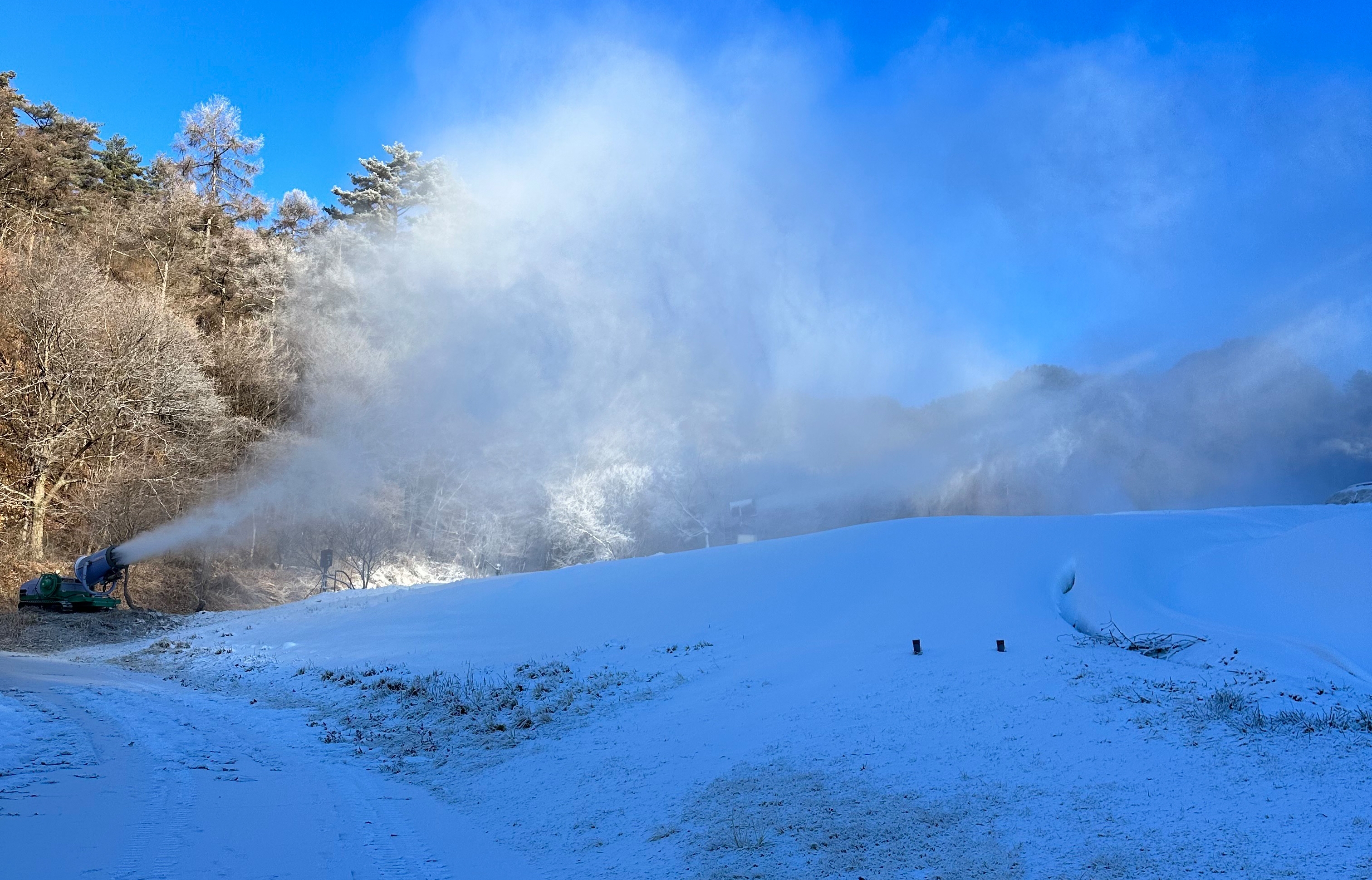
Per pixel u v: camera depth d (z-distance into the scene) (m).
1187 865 5.51
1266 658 10.94
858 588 18.98
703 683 13.65
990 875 5.82
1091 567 17.03
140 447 42.06
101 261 52.22
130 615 28.61
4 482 38.06
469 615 23.92
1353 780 6.35
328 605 29.81
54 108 67.69
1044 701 9.51
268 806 7.99
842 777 8.16
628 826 7.76
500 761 10.78
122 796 7.75
